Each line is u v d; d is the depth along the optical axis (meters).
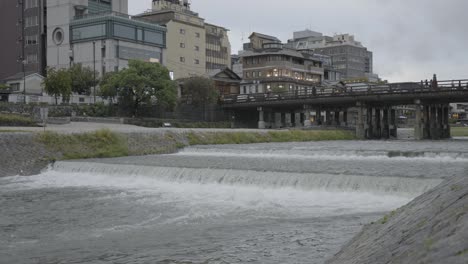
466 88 62.66
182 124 74.06
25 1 97.06
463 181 8.59
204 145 49.41
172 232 14.65
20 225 16.17
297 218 16.11
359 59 198.50
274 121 96.69
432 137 75.25
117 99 75.75
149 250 12.48
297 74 122.94
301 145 52.38
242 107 86.81
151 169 26.75
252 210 17.84
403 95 67.94
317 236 13.30
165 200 20.64
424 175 20.56
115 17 86.44
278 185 21.88
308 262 10.77
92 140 38.25
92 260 11.74
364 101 73.75
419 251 5.99
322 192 20.47
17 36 98.00
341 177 20.42
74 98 75.06
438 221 6.80
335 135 71.56
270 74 118.31
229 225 15.41
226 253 11.93
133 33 89.94
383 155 35.66
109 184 26.38
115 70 85.88
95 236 14.40
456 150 38.41
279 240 13.04
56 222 16.58
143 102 73.38
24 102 67.06
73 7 91.19
